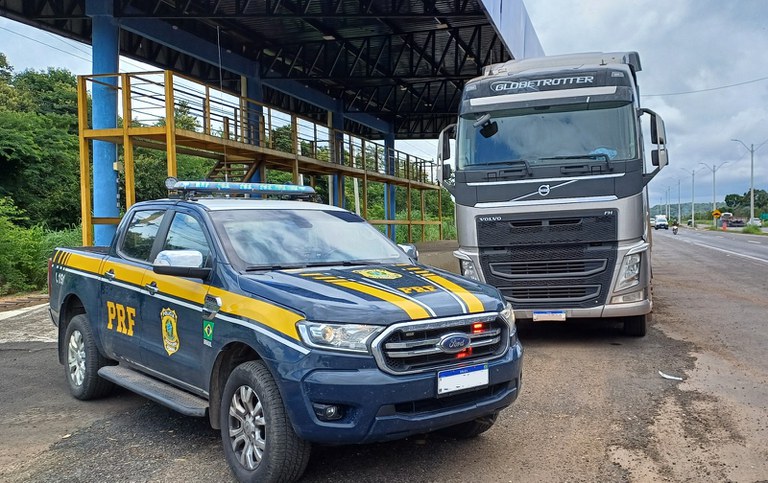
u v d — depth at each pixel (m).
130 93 14.12
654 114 8.52
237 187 5.82
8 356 8.41
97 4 16.36
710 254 28.23
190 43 20.31
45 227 25.80
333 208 5.93
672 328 9.67
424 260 17.62
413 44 23.44
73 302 6.67
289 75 24.16
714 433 4.99
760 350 8.02
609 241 8.09
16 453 4.81
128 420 5.60
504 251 8.41
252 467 4.06
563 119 8.52
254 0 18.12
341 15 17.03
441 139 9.34
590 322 10.27
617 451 4.66
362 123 33.81
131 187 14.05
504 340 4.32
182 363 4.76
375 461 4.50
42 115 32.19
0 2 16.95
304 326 3.81
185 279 4.81
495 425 5.26
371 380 3.70
